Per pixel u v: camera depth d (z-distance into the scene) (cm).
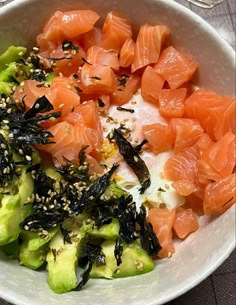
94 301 18
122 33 21
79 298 19
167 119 22
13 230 19
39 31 22
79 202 20
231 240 18
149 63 21
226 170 20
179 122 21
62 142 20
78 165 20
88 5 21
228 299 21
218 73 21
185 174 20
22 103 20
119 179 21
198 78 22
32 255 20
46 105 20
